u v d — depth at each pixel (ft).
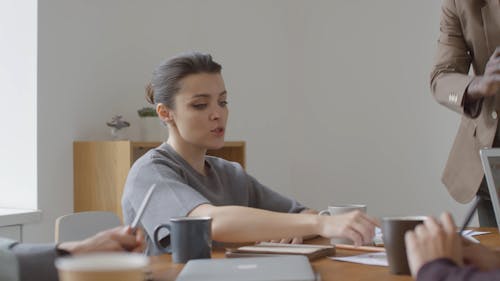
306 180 14.26
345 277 3.48
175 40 11.76
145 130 10.29
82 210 9.83
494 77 5.54
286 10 14.37
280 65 14.14
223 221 4.61
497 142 6.35
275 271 3.27
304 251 4.15
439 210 12.70
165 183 4.96
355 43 13.73
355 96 13.74
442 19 6.71
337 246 4.70
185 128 5.44
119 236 3.63
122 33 10.80
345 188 13.83
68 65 9.89
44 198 9.50
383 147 13.39
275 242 5.02
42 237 9.43
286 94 14.29
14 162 9.63
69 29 9.91
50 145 9.61
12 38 9.67
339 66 13.92
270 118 13.84
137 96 11.07
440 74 6.51
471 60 6.61
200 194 5.01
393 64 13.26
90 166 9.78
